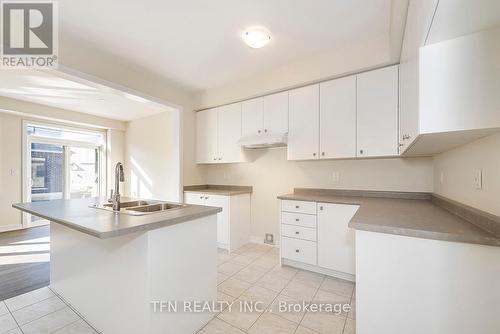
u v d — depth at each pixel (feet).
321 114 8.57
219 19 6.41
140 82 9.72
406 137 5.22
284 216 8.84
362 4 5.83
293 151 9.20
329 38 7.36
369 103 7.62
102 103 13.25
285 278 7.88
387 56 7.13
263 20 6.46
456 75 3.36
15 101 12.66
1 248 10.91
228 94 11.03
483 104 3.23
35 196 15.06
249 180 11.91
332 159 8.95
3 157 13.39
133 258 4.59
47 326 5.54
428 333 3.67
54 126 15.14
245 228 11.46
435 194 7.20
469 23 2.97
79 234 5.94
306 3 5.80
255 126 10.32
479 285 3.38
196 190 12.13
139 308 4.46
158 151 15.60
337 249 7.74
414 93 4.00
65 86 10.61
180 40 7.44
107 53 8.19
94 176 17.88
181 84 11.07
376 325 4.04
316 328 5.40
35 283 7.60
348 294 6.87
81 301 5.91
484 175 3.93
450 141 4.36
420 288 3.73
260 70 9.62
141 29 6.84
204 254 5.61
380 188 8.54
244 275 8.11
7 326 5.53
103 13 6.11
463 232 3.52
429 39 3.39
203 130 12.25
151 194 15.97
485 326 3.35
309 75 8.58
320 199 8.15
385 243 3.99
